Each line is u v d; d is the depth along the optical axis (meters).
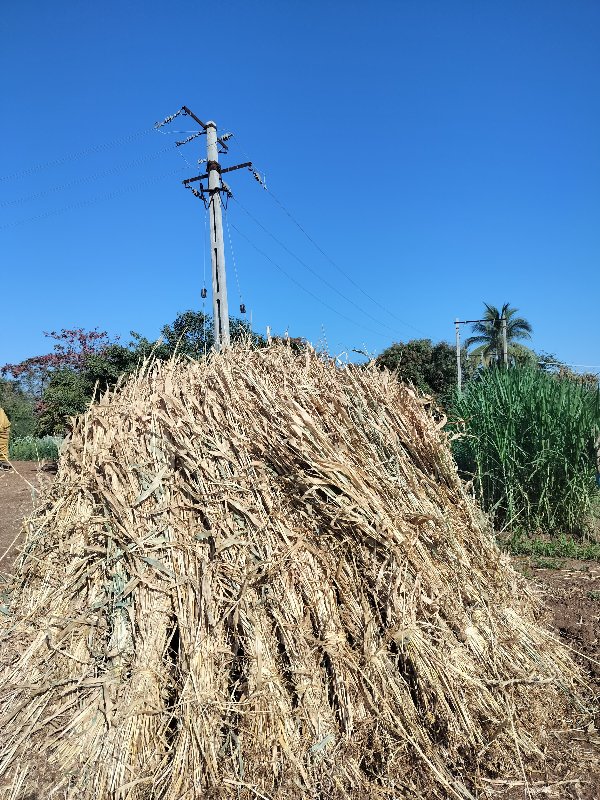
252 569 3.00
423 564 3.08
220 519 3.18
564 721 3.15
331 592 2.98
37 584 3.44
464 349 34.34
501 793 2.68
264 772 2.61
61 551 3.41
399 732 2.69
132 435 3.60
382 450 3.50
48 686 3.01
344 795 2.55
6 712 3.00
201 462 3.35
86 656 3.09
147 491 3.31
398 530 3.09
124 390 4.10
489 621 3.18
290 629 2.87
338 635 2.87
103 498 3.41
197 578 3.09
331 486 3.19
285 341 4.33
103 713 2.86
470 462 8.03
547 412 7.29
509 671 3.07
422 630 2.91
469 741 2.74
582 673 3.61
